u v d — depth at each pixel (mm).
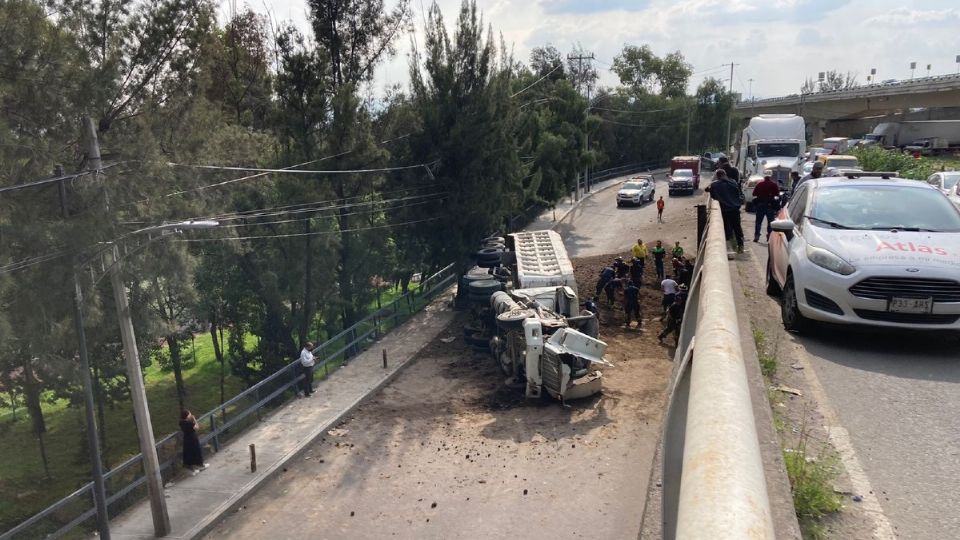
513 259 23516
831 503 3035
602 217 50062
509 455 14680
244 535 12352
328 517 12727
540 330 17516
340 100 24047
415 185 28109
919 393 4582
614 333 22969
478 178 28391
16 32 11547
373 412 17828
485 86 28250
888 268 5719
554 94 48938
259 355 29016
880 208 6738
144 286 14055
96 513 11773
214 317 26984
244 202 22016
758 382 3658
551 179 46062
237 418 16438
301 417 17406
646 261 31938
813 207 7004
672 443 2586
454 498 13039
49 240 10977
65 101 12047
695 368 2314
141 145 12539
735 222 11703
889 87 54969
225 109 25812
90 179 11344
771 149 35531
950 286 5609
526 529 11812
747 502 1286
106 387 23828
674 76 99000
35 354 12289
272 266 24188
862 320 5781
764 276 9453
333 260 24578
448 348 23266
